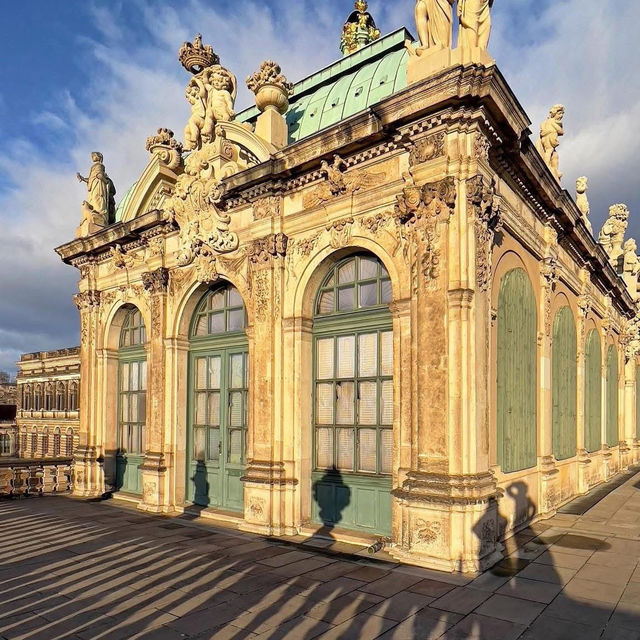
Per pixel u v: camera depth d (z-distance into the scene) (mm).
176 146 14398
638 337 27406
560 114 14078
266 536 10391
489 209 8953
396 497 8906
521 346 11266
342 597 6992
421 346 8742
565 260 15250
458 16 9180
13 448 52875
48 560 8797
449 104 8602
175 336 13547
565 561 8602
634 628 6082
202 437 13312
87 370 16578
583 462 15836
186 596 7066
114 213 17828
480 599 6914
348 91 12398
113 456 16141
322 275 11148
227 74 12641
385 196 9844
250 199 11859
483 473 8398
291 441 10852
